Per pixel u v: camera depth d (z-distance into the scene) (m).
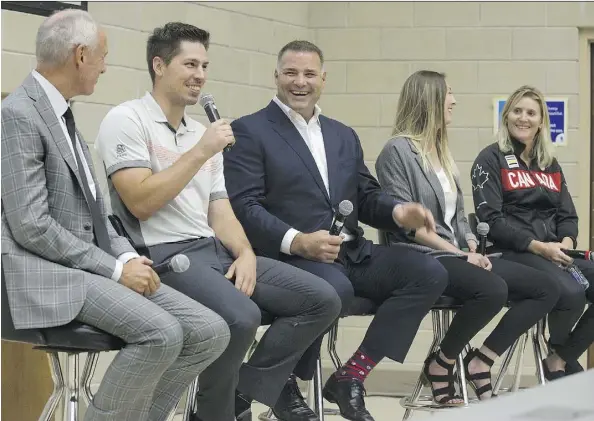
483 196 4.59
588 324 4.48
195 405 3.15
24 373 4.60
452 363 4.11
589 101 5.98
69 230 2.75
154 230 3.14
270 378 3.24
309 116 3.85
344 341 5.88
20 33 4.51
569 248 4.62
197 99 3.29
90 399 2.92
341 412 3.62
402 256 3.68
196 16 5.30
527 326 4.17
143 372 2.61
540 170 4.72
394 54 5.94
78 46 2.77
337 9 5.95
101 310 2.60
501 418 1.00
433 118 4.25
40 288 2.59
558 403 1.05
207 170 3.32
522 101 4.66
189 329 2.77
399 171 4.17
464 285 3.90
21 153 2.62
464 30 5.92
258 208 3.57
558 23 5.92
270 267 3.29
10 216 2.61
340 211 3.48
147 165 3.11
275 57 5.75
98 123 4.86
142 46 5.06
